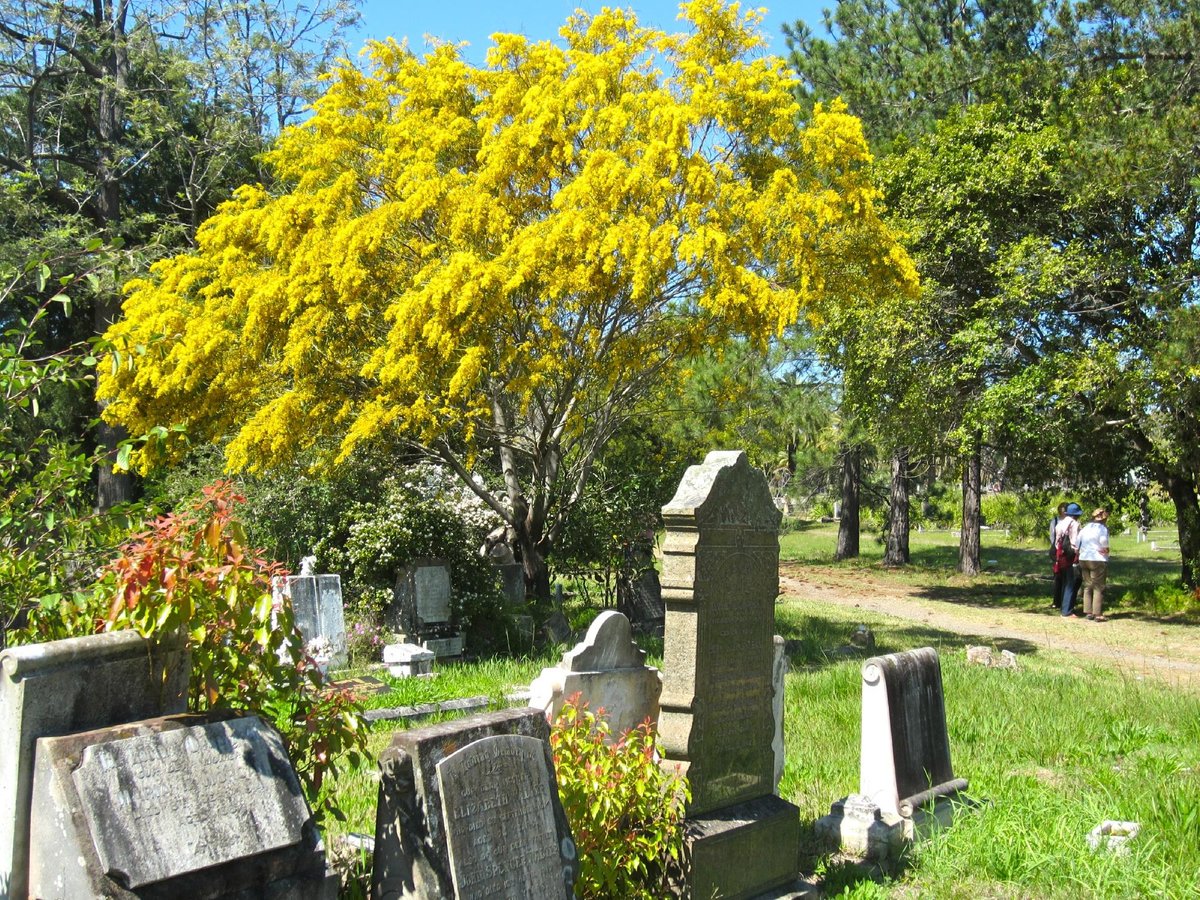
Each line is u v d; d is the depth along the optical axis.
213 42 29.94
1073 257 21.91
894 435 25.28
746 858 6.14
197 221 31.33
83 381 5.77
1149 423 22.19
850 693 11.99
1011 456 27.39
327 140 15.99
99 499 26.39
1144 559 41.38
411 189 14.91
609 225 14.23
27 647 4.10
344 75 16.47
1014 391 21.81
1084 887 6.39
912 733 7.60
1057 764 9.31
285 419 14.51
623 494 19.22
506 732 4.98
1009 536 46.94
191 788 4.12
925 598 26.61
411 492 17.09
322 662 12.66
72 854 3.84
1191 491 24.62
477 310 13.96
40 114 29.92
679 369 19.23
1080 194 21.61
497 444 17.73
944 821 7.59
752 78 14.86
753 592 6.52
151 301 15.20
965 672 13.80
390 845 4.68
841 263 15.47
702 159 14.41
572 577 20.67
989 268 23.16
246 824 4.19
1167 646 18.34
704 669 6.12
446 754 4.70
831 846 7.17
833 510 62.50
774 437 30.81
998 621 21.78
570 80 15.12
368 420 14.19
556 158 15.29
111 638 4.29
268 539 16.59
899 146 26.06
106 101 29.50
